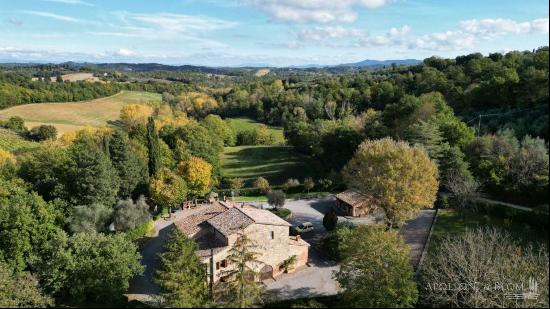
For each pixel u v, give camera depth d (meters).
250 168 99.44
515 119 50.06
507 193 50.47
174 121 130.38
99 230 52.22
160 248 52.28
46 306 35.88
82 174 57.09
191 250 35.84
